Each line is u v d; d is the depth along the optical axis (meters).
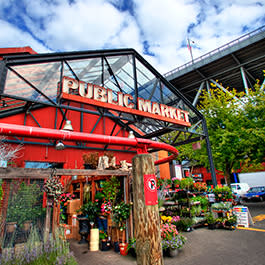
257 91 14.89
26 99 6.33
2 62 6.12
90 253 5.80
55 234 4.42
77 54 7.89
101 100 7.79
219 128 14.94
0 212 3.98
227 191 9.13
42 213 4.46
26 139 9.63
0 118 9.09
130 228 5.88
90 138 4.69
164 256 5.39
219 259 5.06
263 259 4.94
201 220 8.60
